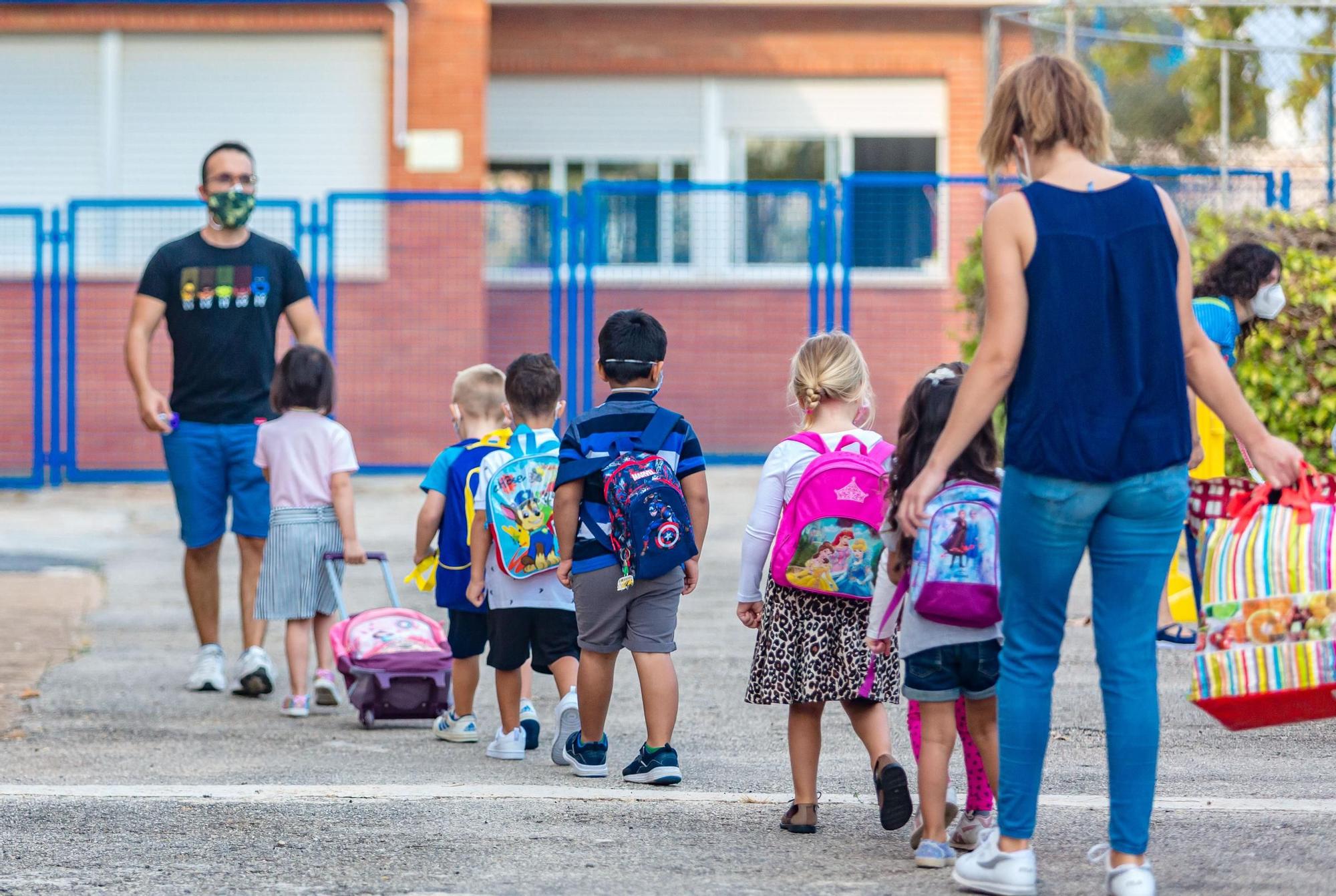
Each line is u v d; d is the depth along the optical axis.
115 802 9.89
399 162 32.34
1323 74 24.41
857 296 29.69
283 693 14.19
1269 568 7.57
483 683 14.62
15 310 30.98
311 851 8.73
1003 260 7.48
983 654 8.32
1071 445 7.33
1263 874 8.09
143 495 27.78
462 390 12.53
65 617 17.39
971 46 34.53
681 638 16.28
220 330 14.28
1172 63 25.81
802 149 34.97
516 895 7.89
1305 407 18.20
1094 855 7.98
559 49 34.56
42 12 32.31
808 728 9.22
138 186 32.59
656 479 10.14
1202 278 13.68
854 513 8.93
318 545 13.29
